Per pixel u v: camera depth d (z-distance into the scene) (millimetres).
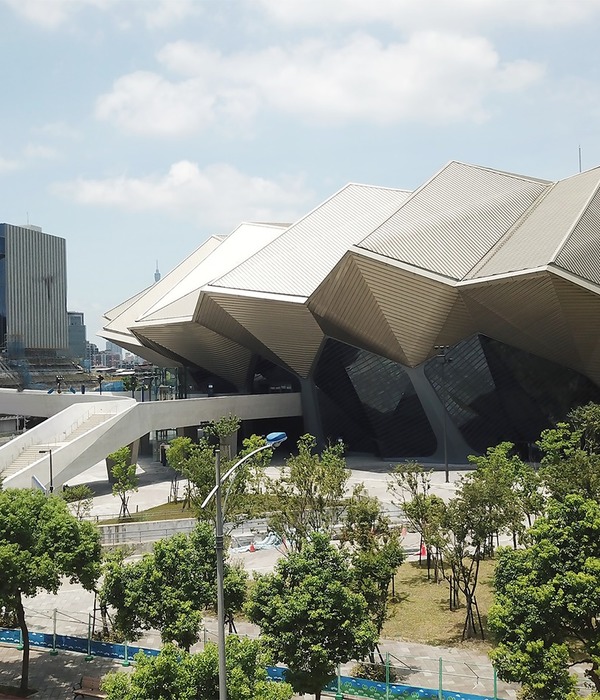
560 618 18484
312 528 31891
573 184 61250
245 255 80750
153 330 74375
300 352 67250
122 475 48031
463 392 60219
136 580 22891
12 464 53281
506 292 50281
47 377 167000
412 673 24203
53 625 29250
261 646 18938
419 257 52625
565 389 57781
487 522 27375
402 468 37344
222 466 38781
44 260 189375
